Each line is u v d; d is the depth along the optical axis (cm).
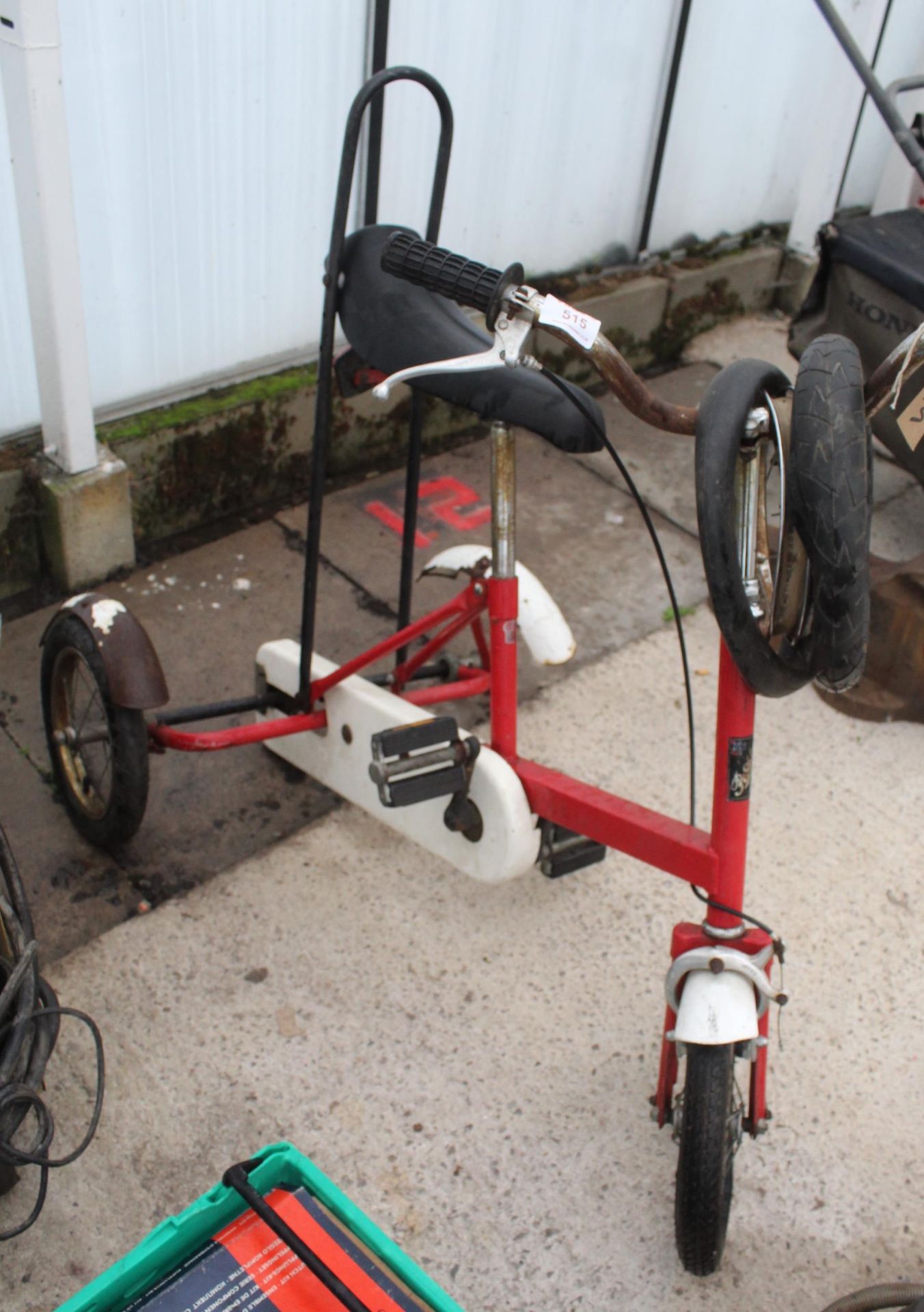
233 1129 186
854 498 125
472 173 329
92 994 202
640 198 379
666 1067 177
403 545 227
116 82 249
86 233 262
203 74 261
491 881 199
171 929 214
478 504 330
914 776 263
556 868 202
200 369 301
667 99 356
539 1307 169
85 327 268
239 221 286
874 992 216
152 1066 193
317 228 303
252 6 260
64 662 210
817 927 227
